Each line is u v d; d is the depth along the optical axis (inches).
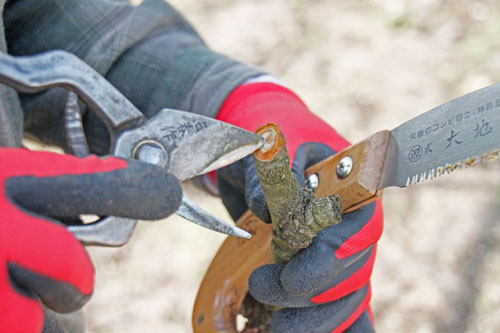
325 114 80.7
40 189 25.3
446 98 80.8
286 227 29.0
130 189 25.6
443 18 91.2
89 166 25.7
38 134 37.7
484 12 91.3
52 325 30.3
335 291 31.4
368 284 33.5
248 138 27.8
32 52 36.3
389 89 82.7
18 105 33.2
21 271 25.0
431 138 28.2
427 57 86.3
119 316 67.6
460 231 69.7
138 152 27.6
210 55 37.9
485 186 72.9
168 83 36.9
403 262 67.9
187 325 66.5
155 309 67.8
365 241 31.0
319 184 31.6
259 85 36.4
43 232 25.2
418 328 63.8
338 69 86.2
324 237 30.4
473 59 85.3
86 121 37.0
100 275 71.1
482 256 67.8
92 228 26.5
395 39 89.1
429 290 66.0
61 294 25.5
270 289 31.2
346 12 94.3
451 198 72.1
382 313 65.1
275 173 28.0
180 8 98.9
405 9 92.7
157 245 72.7
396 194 72.7
